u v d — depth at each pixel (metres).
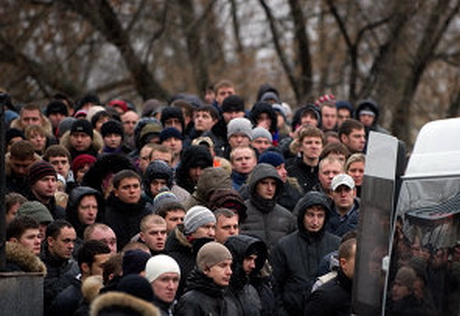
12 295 15.63
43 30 45.34
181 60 46.09
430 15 45.09
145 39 45.88
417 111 46.03
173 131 24.88
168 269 15.80
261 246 17.80
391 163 14.95
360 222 14.90
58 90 45.19
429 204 14.80
